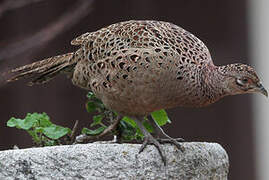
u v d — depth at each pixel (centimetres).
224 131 1753
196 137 1738
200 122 1741
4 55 1581
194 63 941
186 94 941
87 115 1694
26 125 1002
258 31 1792
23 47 1584
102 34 961
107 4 1714
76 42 986
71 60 995
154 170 859
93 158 836
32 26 1705
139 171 850
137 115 970
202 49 967
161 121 1053
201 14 1734
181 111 1734
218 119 1750
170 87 929
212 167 906
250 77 956
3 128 1702
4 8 1588
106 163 838
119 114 980
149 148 869
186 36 967
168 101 945
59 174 829
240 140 1761
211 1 1734
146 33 938
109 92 948
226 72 964
